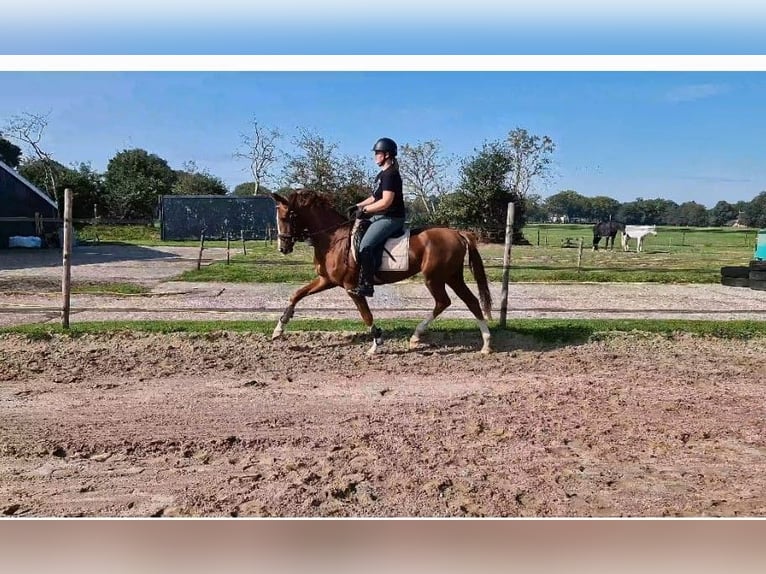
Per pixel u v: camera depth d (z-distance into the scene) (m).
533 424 4.54
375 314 8.92
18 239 22.42
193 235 33.38
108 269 16.06
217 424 4.48
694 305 10.40
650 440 4.29
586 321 7.96
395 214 6.29
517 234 27.17
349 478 3.63
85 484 3.56
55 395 5.05
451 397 5.13
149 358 6.14
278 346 6.65
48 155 26.78
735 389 5.42
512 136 26.45
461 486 3.57
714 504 3.43
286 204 6.38
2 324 7.75
